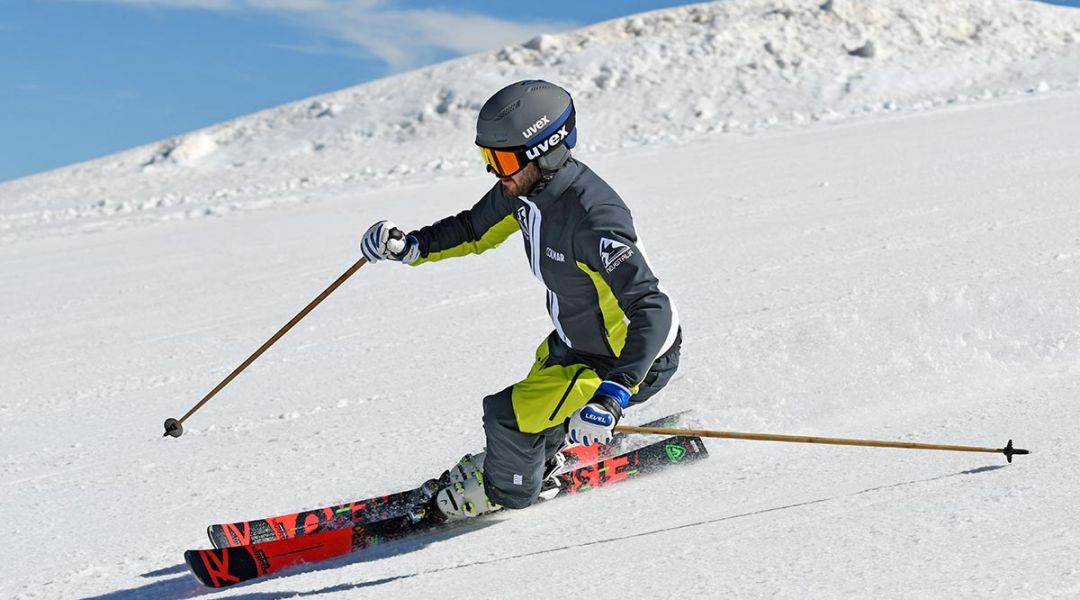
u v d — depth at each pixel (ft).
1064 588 8.24
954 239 31.12
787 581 9.19
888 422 15.11
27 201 94.89
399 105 120.88
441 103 119.24
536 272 12.42
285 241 49.55
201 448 18.95
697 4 140.15
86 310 36.40
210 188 96.43
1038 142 53.16
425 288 33.96
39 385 25.91
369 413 20.11
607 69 121.08
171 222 63.26
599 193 11.66
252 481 16.57
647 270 11.27
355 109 121.39
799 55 124.06
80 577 12.91
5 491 17.35
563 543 11.89
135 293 39.06
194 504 15.66
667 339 11.71
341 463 17.03
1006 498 10.71
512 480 12.90
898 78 116.37
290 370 24.88
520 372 22.15
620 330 11.99
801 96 111.34
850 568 9.32
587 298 12.07
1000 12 137.59
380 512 13.76
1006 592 8.31
